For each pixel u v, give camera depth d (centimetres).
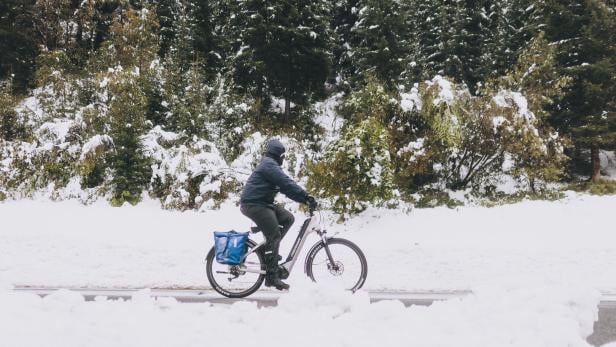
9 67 2392
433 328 408
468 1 2455
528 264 738
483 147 1401
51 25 2384
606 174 1905
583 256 759
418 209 1122
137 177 1409
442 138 1298
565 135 1593
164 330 406
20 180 1435
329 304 465
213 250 594
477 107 1376
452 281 680
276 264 570
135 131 1456
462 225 1002
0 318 430
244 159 1383
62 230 961
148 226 998
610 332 455
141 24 1816
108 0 2288
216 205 1258
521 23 2345
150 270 724
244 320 432
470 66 2359
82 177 1401
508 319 412
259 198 572
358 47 2159
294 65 2022
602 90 1681
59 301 475
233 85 1977
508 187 1545
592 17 1733
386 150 1052
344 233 949
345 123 1438
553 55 1611
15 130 1691
